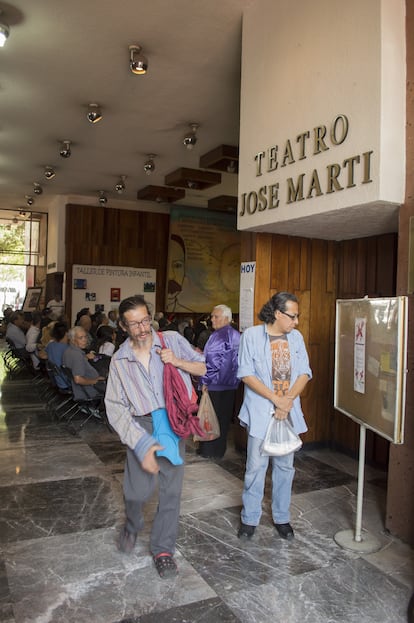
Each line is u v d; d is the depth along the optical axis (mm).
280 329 3094
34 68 5488
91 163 9305
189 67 5363
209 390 4637
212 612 2395
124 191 11742
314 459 4770
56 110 6715
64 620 2309
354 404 3199
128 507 2760
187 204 13109
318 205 3477
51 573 2703
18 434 5461
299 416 3158
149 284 13305
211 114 6711
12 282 17469
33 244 14703
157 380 2654
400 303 2658
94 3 4254
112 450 4922
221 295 13727
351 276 4934
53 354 6426
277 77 3924
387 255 4520
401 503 3164
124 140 7891
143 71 4977
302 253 4887
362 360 3086
